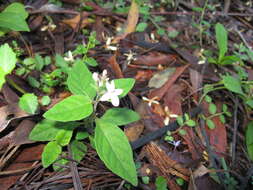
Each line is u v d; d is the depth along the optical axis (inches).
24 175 8.8
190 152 10.6
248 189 10.1
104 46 14.0
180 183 9.6
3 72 8.2
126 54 13.5
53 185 8.7
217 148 11.1
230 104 13.1
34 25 14.4
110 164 7.5
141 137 10.3
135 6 15.2
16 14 10.4
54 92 11.5
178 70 13.1
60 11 15.2
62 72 11.8
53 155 8.6
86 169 9.3
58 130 9.0
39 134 8.9
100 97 8.4
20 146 9.3
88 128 9.6
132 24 15.1
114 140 8.0
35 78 11.8
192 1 20.1
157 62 14.0
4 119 9.0
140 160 10.0
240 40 17.9
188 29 17.5
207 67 14.4
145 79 13.1
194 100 12.5
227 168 10.5
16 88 10.6
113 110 9.4
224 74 14.6
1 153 9.0
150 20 17.2
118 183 9.2
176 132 11.0
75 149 9.3
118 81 8.5
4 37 13.4
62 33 14.4
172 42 16.0
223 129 11.6
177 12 18.1
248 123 12.0
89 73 8.7
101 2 17.3
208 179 9.8
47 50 13.6
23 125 9.5
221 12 19.7
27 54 13.1
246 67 15.6
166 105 11.9
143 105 11.4
